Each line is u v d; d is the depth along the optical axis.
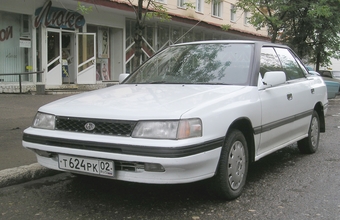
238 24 26.67
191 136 3.26
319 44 19.95
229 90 4.07
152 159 3.14
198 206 3.79
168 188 4.36
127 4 15.08
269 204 3.88
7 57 13.05
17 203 3.88
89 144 3.36
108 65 17.33
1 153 5.40
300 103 5.41
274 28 16.58
